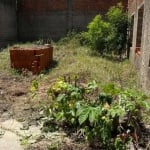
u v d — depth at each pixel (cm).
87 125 334
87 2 1162
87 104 338
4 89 551
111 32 928
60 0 1177
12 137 352
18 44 1102
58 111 378
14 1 1186
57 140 338
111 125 314
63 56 883
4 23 1130
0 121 402
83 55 895
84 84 547
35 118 404
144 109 393
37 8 1196
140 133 335
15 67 692
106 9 1155
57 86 388
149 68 480
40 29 1204
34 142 335
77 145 324
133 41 780
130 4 933
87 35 970
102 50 939
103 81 582
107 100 343
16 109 442
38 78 634
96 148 318
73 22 1178
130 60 827
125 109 329
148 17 511
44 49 710
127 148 307
